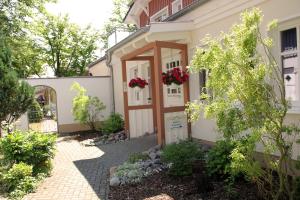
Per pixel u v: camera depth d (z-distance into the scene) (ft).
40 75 96.78
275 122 11.76
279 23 18.22
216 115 12.26
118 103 48.83
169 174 19.29
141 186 18.43
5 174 21.03
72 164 26.30
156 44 26.09
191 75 27.32
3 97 30.14
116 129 42.29
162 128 26.27
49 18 89.56
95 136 42.70
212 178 17.62
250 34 11.35
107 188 19.02
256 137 11.76
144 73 39.99
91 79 50.93
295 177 14.28
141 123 37.32
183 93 28.66
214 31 24.09
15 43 62.69
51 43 93.81
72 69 98.12
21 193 18.90
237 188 16.16
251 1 20.11
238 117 11.90
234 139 13.25
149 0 45.37
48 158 23.66
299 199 13.50
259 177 14.16
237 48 11.50
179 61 30.32
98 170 23.58
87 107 46.55
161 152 23.25
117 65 48.73
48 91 80.84
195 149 19.43
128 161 23.85
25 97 31.71
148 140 33.55
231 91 11.76
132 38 28.76
